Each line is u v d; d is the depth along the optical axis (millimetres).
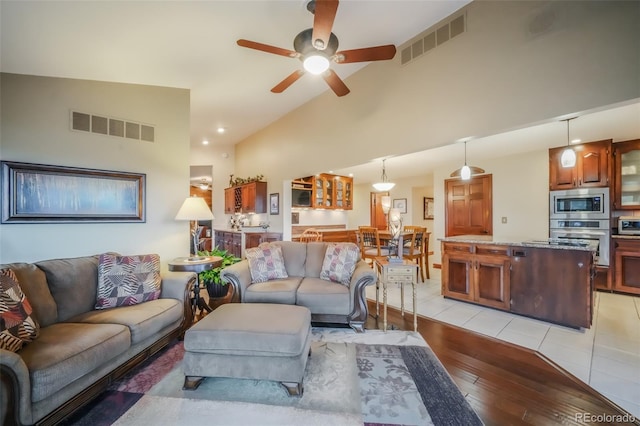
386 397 1741
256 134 5914
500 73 2336
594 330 2787
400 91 3105
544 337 2631
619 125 3326
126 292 2346
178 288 2588
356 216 8836
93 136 2850
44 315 1905
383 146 3295
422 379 1936
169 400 1723
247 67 3178
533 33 2158
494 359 2232
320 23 1773
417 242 4895
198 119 5000
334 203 6762
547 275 2977
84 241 2770
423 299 3836
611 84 1828
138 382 1908
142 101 3174
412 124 2982
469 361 2201
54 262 2189
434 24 2781
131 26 2271
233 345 1767
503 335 2682
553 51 2066
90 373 1632
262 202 5621
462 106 2576
